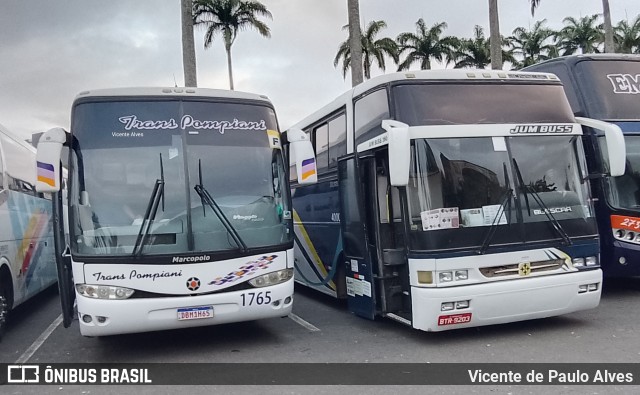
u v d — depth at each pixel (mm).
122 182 7027
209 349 7617
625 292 10062
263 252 7246
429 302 6914
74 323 9664
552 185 7469
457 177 7145
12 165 9406
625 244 9211
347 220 8750
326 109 10102
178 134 7328
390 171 6840
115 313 6656
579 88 10023
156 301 6738
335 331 8344
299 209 11688
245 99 7844
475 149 7277
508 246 7129
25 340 8664
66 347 8070
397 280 7840
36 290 10641
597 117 9688
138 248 6766
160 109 7410
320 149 10531
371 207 8141
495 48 19234
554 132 7633
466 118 7430
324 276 10328
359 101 8617
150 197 6996
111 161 7078
